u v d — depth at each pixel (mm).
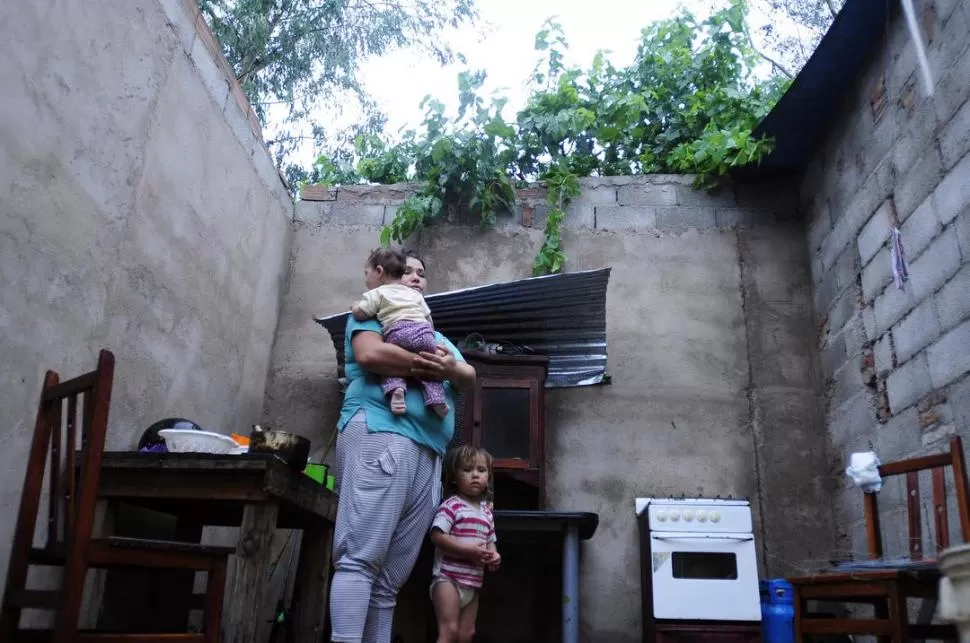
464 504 2883
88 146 2678
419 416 2264
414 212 4684
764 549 4129
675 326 4566
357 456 2193
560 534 3607
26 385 2355
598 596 4062
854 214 4070
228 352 3912
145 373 3094
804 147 4633
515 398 4023
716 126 4977
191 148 3461
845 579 2525
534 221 4832
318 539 2895
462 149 4789
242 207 4059
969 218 3033
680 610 3355
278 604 3670
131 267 2961
